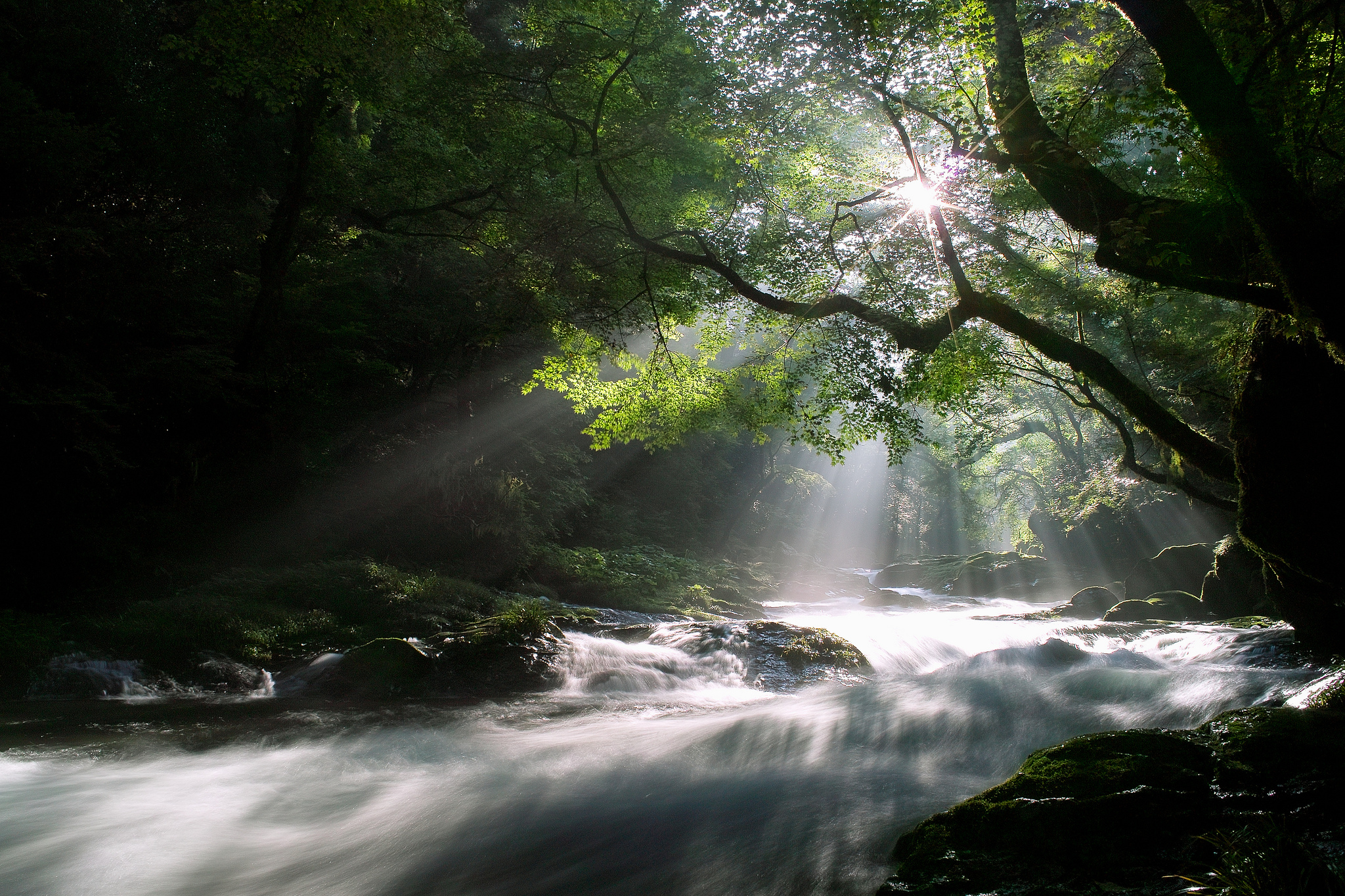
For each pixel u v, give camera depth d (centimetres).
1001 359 1173
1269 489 717
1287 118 609
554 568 2275
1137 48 742
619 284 1381
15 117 1336
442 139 1694
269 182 2381
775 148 1162
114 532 1497
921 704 905
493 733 898
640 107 1257
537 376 1462
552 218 1438
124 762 741
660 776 711
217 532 1677
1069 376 1778
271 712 983
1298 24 524
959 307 938
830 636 1402
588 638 1339
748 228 1305
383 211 1905
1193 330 1261
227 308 1864
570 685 1192
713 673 1285
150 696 1059
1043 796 430
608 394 1422
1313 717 494
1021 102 777
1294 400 685
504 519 2122
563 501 2642
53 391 1328
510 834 568
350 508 1956
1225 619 1681
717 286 1299
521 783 693
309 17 1177
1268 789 419
